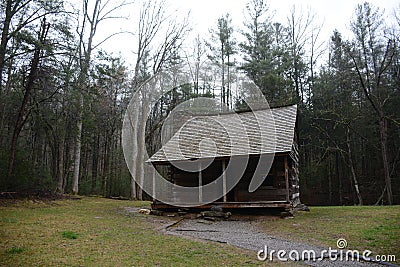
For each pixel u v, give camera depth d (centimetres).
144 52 2734
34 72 1695
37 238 767
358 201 2864
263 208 1455
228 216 1337
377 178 2973
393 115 2591
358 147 3105
